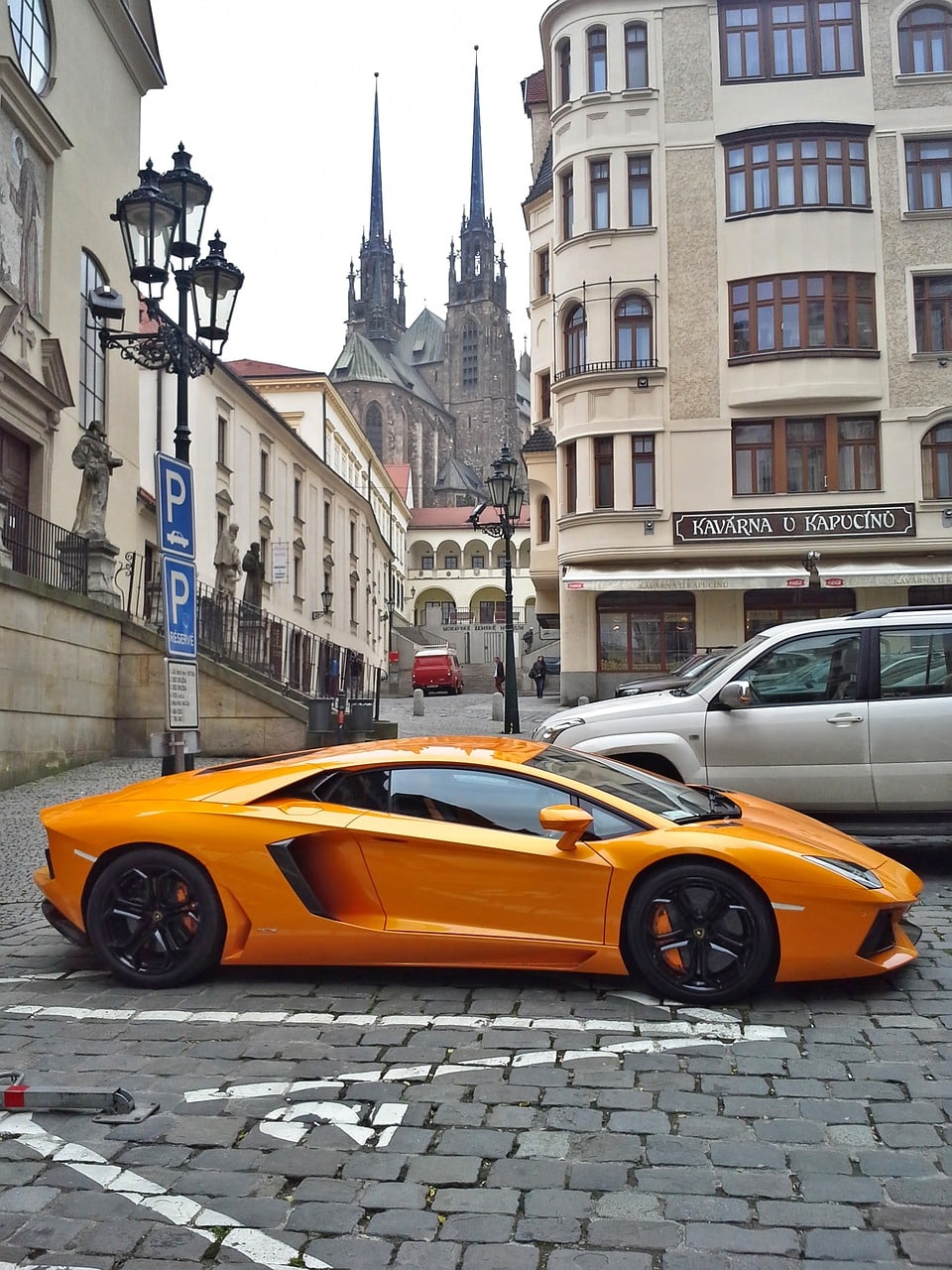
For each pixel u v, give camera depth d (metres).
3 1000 5.41
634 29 28.81
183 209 11.05
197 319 11.86
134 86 26.25
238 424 37.69
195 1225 3.18
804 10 28.16
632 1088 4.17
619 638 28.27
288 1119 3.92
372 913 5.40
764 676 8.39
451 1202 3.30
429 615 106.75
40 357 20.59
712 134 28.23
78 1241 3.10
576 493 28.44
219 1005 5.26
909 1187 3.36
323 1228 3.16
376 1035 4.80
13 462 20.02
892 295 27.39
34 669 14.60
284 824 5.48
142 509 27.47
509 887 5.29
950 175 27.61
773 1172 3.47
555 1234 3.11
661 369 27.78
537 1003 5.21
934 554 27.06
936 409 26.92
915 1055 4.50
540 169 34.59
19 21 20.23
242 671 19.44
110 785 14.13
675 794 5.95
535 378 34.00
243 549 38.09
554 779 5.56
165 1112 4.00
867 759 8.07
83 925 5.70
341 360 118.69
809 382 27.03
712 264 27.95
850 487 27.34
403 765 5.64
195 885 5.50
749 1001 5.20
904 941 5.45
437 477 127.25
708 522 27.36
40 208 20.92
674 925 5.20
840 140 27.66
